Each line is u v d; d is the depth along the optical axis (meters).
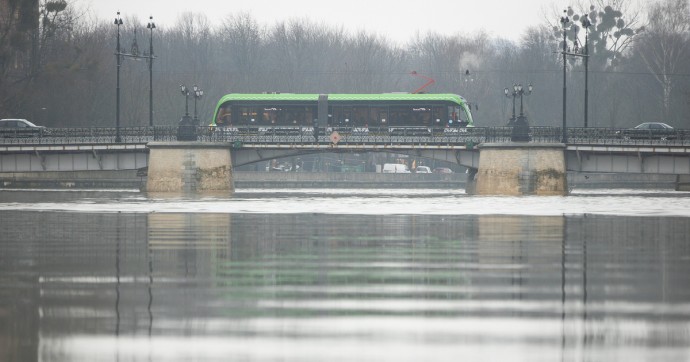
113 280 90.88
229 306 77.12
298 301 79.31
